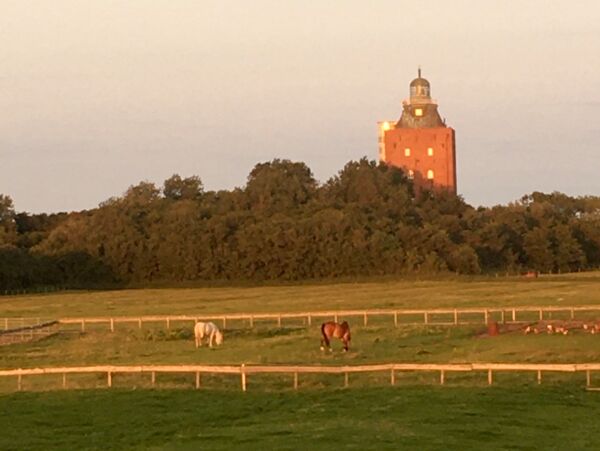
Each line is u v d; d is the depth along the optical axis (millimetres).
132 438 29188
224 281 133250
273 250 131875
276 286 125812
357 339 57875
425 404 33188
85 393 37281
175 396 36188
